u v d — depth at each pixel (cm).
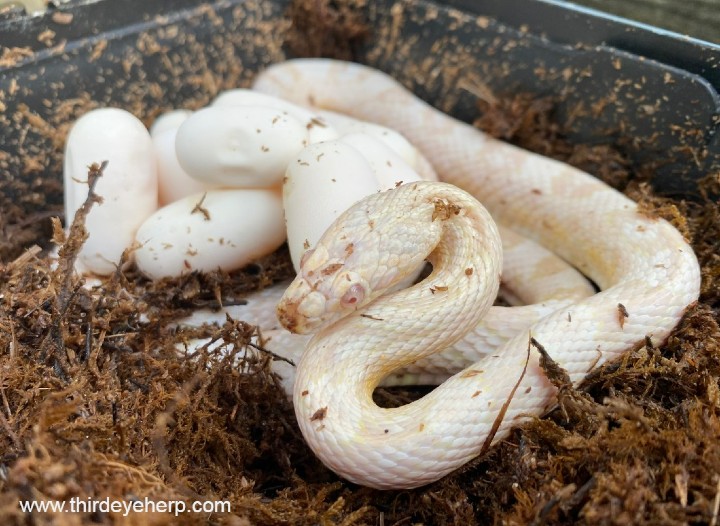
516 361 16
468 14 24
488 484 15
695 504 14
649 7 21
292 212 17
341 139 19
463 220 16
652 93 21
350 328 16
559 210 21
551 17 22
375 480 15
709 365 16
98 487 13
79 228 17
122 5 23
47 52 22
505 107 23
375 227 16
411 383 18
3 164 22
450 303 16
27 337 17
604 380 16
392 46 26
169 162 20
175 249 18
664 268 18
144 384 16
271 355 17
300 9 26
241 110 18
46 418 14
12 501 13
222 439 16
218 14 25
